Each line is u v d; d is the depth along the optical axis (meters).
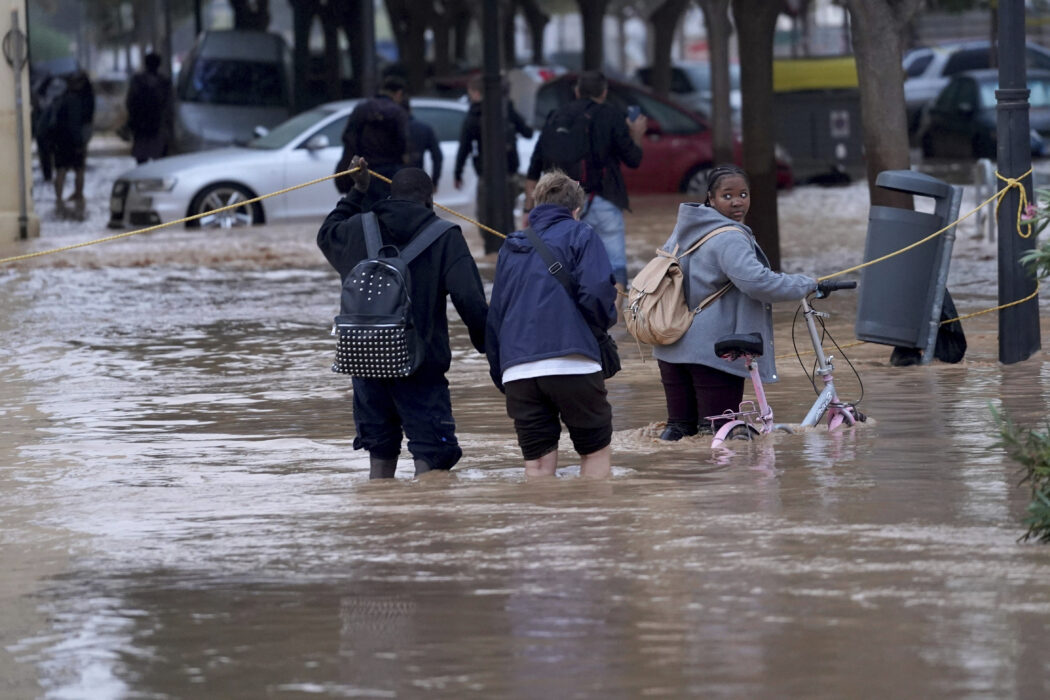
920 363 34.06
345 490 23.17
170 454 26.67
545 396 23.61
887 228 33.53
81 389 33.97
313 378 35.09
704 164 91.94
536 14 152.50
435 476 24.14
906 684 13.47
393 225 23.89
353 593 16.86
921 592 16.08
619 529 19.34
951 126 117.12
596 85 43.59
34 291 52.28
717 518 19.75
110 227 76.19
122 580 17.78
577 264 23.38
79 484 24.16
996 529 18.83
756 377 26.23
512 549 18.52
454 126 76.31
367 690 13.78
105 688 14.07
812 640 14.67
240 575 17.81
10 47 69.56
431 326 23.86
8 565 18.72
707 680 13.73
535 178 44.19
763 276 25.33
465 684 13.84
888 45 44.25
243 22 139.12
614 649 14.62
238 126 94.44
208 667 14.55
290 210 74.31
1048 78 115.00
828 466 23.39
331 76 118.62
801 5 155.62
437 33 140.38
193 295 51.12
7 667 14.72
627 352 37.59
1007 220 33.94
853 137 106.88
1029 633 14.69
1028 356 34.31
